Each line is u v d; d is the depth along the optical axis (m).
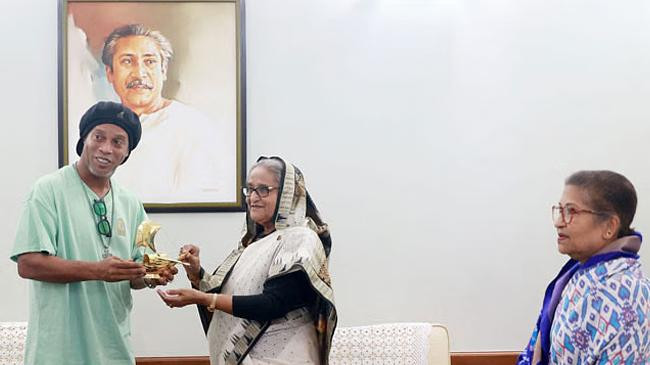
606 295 2.13
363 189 3.78
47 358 2.44
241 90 3.72
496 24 3.83
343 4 3.80
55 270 2.44
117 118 2.59
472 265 3.80
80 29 3.68
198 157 3.71
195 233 3.71
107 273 2.46
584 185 2.23
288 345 2.52
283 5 3.78
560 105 3.84
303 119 3.77
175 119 3.71
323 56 3.79
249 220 2.76
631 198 2.22
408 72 3.81
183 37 3.72
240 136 3.72
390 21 3.82
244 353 2.52
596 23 3.85
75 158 3.67
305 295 2.55
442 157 3.81
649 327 2.12
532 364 2.39
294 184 2.66
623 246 2.20
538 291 3.82
